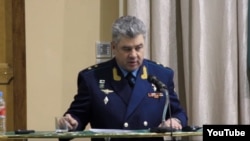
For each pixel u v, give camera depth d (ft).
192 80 23.67
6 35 25.02
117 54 16.98
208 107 23.79
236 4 23.91
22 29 25.03
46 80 24.62
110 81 17.28
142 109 16.74
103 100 16.92
